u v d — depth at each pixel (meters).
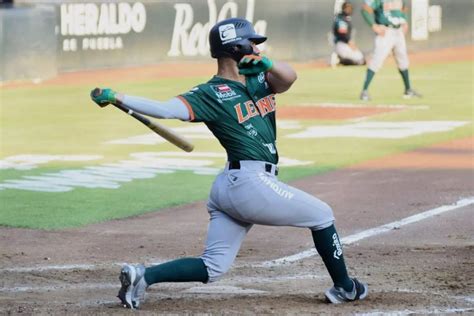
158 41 74.50
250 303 17.64
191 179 34.34
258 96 16.67
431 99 57.38
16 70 65.31
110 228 26.53
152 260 22.47
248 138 16.45
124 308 17.02
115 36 71.88
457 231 25.44
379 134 44.53
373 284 19.28
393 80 68.12
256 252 23.17
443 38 90.25
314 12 81.00
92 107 55.59
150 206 29.72
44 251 23.53
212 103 16.34
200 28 76.81
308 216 16.89
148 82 65.62
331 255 17.23
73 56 69.62
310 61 81.12
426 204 29.25
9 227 26.59
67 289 19.25
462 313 16.73
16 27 64.88
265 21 78.19
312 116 51.28
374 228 25.98
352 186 32.50
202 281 17.00
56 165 37.59
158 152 40.72
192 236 25.42
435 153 39.19
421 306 17.23
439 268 20.81
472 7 92.25
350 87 64.25
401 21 56.75
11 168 36.88
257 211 16.53
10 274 20.77
